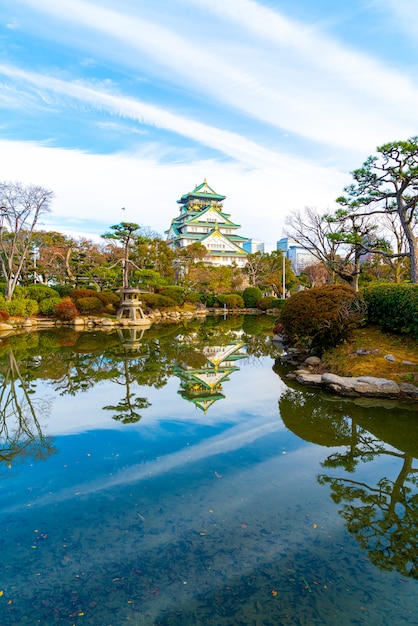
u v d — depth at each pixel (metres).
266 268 58.62
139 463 6.72
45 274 43.28
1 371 14.00
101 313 33.06
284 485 5.98
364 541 4.65
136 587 3.88
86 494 5.69
